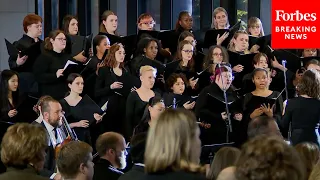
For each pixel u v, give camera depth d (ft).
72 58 60.03
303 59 61.11
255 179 17.43
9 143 25.93
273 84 61.46
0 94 56.90
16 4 83.71
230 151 26.76
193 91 58.49
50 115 47.32
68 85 55.83
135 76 59.82
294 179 17.34
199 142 22.76
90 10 86.94
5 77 56.95
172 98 56.13
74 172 29.68
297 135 50.24
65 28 64.49
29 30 62.64
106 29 64.34
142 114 55.98
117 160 36.70
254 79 57.31
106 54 60.44
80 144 30.14
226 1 76.59
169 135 22.24
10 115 55.67
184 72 58.70
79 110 55.11
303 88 50.62
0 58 83.05
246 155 17.83
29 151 25.89
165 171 22.45
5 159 26.12
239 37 62.34
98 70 59.21
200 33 66.49
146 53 61.16
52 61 59.16
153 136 22.52
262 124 35.96
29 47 59.06
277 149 17.61
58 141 47.29
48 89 58.70
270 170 17.37
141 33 64.03
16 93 57.47
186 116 22.52
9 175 25.85
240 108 55.72
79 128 54.75
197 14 79.05
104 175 35.99
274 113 56.18
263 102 55.67
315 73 50.62
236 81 60.08
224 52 59.67
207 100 55.42
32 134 26.12
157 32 64.59
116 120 58.90
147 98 56.39
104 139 36.68
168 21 80.18
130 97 56.49
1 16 83.41
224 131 55.11
